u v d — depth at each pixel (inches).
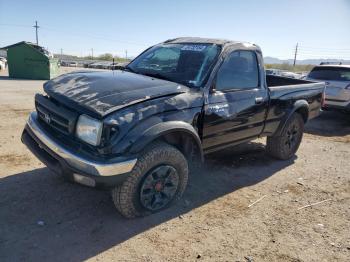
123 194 128.8
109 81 144.8
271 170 210.2
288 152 229.5
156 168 135.3
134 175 128.3
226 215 148.6
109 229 130.4
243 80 176.6
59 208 142.9
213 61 159.5
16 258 110.4
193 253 119.9
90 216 138.5
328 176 206.8
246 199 166.2
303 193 178.5
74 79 152.2
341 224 147.9
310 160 236.8
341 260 122.1
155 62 178.5
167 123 131.3
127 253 117.3
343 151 265.9
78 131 124.9
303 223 146.5
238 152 240.5
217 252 121.4
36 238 121.6
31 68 897.5
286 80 269.1
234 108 166.4
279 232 137.8
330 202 169.6
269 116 196.7
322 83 251.4
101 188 120.3
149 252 118.6
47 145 130.3
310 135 317.7
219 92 159.2
